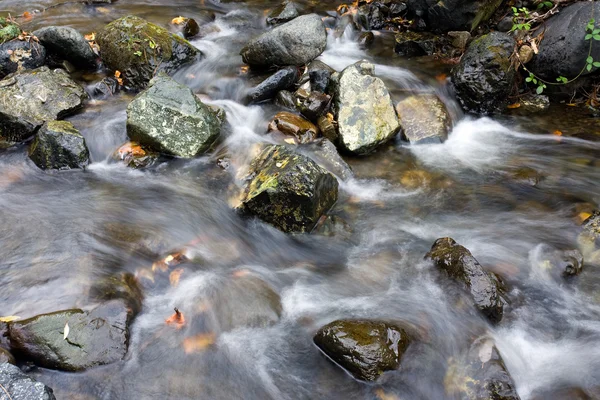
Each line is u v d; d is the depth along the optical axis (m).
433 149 2.86
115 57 3.05
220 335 2.07
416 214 2.53
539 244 2.39
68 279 2.17
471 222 2.50
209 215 2.47
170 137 2.65
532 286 2.24
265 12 3.91
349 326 2.00
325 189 2.41
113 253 2.28
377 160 2.78
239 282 2.24
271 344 2.05
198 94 3.07
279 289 2.22
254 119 2.94
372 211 2.53
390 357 1.96
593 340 2.09
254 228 2.43
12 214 2.41
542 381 1.99
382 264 2.32
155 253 2.31
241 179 2.58
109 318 2.02
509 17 3.31
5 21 3.31
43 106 2.78
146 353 2.01
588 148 2.86
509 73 2.98
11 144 2.71
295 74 3.01
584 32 2.92
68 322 1.97
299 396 1.94
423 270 2.26
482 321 2.10
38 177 2.59
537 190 2.64
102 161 2.70
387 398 1.93
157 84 2.69
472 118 3.07
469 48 3.11
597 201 2.57
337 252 2.36
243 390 1.95
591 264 2.31
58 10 3.73
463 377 1.96
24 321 1.96
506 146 2.90
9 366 1.82
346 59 3.38
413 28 3.57
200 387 1.95
